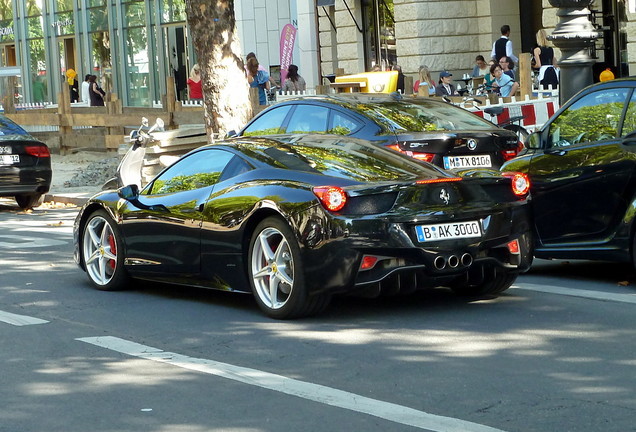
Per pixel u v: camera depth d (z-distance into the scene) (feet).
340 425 21.06
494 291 32.89
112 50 165.89
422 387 23.52
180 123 87.92
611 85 34.76
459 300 32.91
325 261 29.40
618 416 20.97
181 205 34.09
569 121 35.65
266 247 31.07
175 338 29.58
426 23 114.73
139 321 32.09
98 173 80.23
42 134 106.42
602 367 24.53
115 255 37.14
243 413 22.15
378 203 29.50
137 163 64.03
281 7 143.95
